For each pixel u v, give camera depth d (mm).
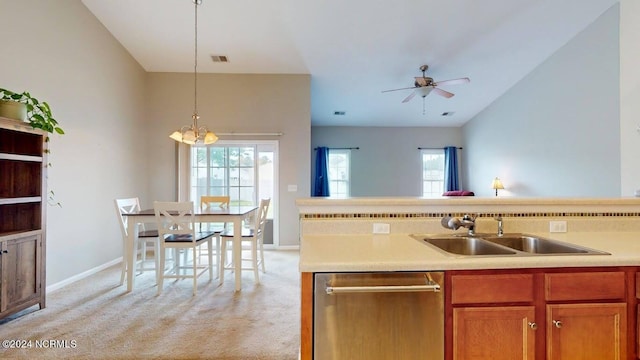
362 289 1236
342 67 4898
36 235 2551
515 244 1824
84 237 3594
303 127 5039
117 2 3578
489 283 1283
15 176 2576
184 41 4258
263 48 4414
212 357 1955
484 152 6516
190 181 4922
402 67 4918
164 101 4941
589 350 1309
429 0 3535
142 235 3408
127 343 2107
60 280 3236
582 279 1315
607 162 3842
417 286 1249
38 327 2318
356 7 3643
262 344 2105
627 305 1329
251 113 5016
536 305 1299
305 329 1249
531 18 3873
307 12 3721
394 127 7496
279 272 3752
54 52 3199
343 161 7480
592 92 4027
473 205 1882
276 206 5004
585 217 1930
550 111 4727
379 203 1833
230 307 2707
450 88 5652
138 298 2896
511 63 4879
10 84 2754
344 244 1597
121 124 4309
